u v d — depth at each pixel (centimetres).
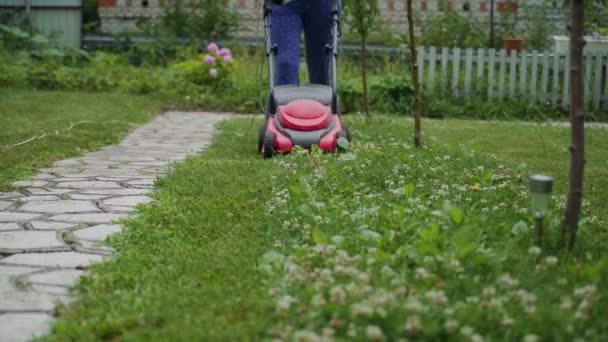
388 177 509
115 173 578
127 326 247
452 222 363
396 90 1206
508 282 267
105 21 1570
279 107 666
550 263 295
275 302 261
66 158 655
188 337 231
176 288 286
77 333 243
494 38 1442
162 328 243
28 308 275
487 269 294
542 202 323
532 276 284
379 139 777
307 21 744
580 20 319
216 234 373
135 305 265
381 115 1113
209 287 284
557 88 1215
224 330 238
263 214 409
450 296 263
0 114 928
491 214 398
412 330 221
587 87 1216
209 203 440
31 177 554
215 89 1263
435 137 827
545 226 342
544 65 1216
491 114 1194
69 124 859
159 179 525
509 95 1226
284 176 515
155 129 913
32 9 1518
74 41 1529
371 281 271
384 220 374
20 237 379
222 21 1491
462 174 529
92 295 281
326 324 237
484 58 1228
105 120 931
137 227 387
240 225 388
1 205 455
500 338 227
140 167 612
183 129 924
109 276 304
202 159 627
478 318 236
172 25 1502
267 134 647
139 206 438
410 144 719
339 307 238
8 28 1426
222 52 1298
